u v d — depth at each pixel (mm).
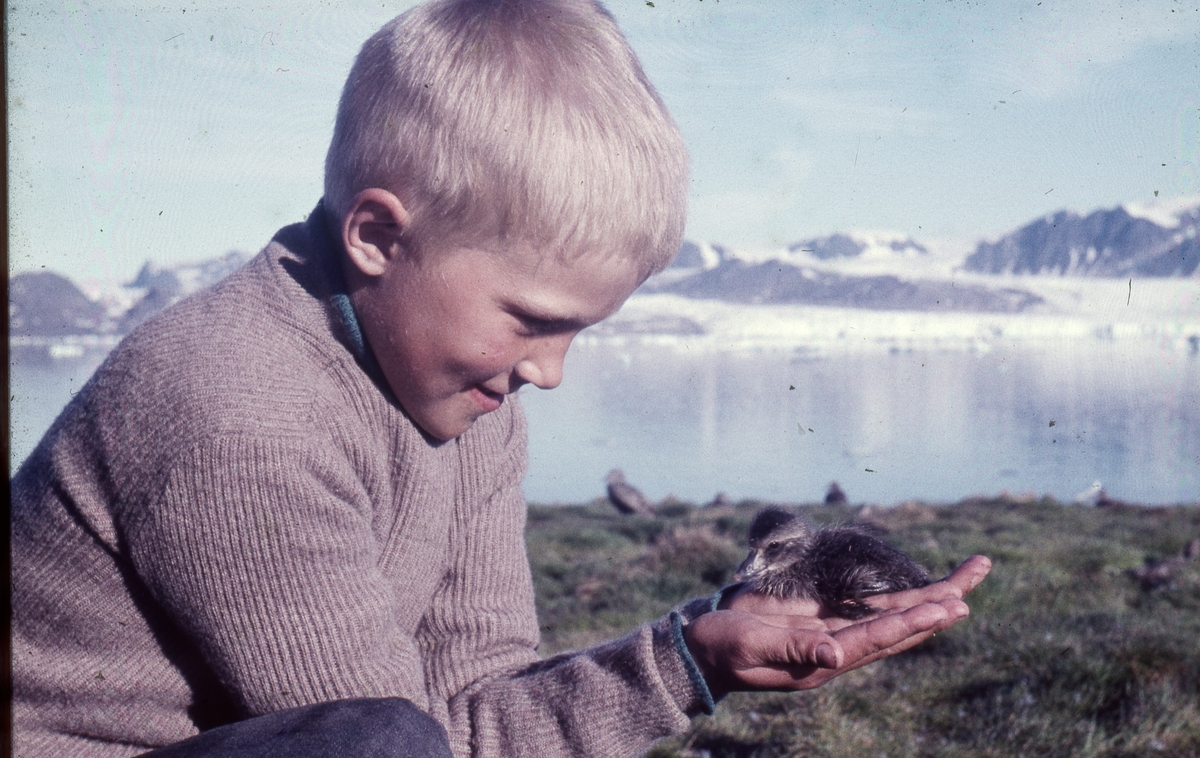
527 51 1910
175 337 1992
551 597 12078
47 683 1965
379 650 1980
